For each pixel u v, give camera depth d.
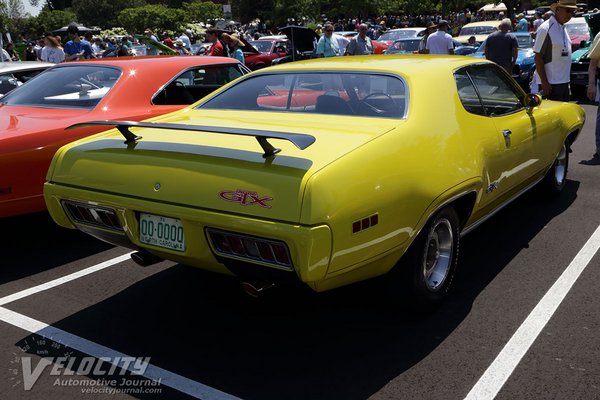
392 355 3.07
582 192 5.96
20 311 3.69
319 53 14.03
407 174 2.98
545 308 3.54
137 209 2.98
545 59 7.06
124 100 5.16
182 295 3.89
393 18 45.25
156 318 3.57
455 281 3.94
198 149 2.98
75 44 13.05
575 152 7.72
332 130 3.17
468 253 4.43
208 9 53.12
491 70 4.30
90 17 66.81
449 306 3.59
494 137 3.83
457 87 3.73
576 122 5.46
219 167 2.80
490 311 3.52
